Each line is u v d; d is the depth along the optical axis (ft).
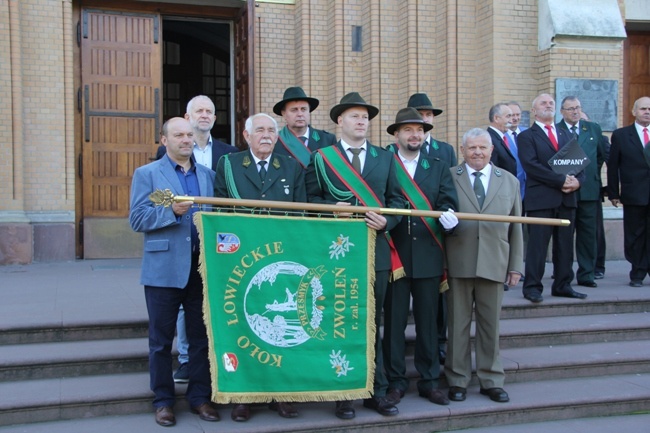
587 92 32.24
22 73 31.32
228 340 14.84
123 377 17.12
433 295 16.81
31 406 15.20
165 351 15.19
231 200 14.57
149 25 34.78
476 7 33.50
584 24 31.76
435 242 16.65
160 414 15.07
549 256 32.50
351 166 15.94
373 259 15.62
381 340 17.51
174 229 15.07
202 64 49.93
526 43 32.55
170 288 15.03
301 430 15.15
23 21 31.32
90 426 15.06
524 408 16.93
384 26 35.35
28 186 31.53
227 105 50.34
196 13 36.11
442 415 16.24
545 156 22.70
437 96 34.42
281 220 15.23
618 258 34.19
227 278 14.92
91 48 33.63
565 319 22.03
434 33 34.60
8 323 18.34
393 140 35.37
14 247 30.78
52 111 31.86
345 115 16.02
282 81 36.91
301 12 36.24
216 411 15.47
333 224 15.48
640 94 41.04
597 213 27.48
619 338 21.27
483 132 17.22
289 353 15.17
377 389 16.08
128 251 33.88
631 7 38.63
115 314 19.69
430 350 16.92
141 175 15.33
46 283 25.43
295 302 15.24
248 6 33.24
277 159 16.14
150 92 34.55
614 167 25.93
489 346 17.25
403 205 16.28
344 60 35.86
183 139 15.31
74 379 16.92
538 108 23.15
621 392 17.95
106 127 33.81
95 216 33.55
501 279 16.93
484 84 32.89
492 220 16.16
